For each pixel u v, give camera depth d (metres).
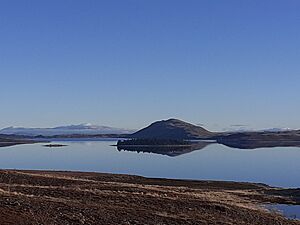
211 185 61.91
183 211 30.80
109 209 27.39
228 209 33.84
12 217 20.67
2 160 124.06
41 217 21.83
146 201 32.47
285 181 76.75
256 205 41.31
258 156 143.00
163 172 93.56
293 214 37.47
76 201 29.12
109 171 94.12
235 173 91.56
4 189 33.03
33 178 46.81
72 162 119.69
